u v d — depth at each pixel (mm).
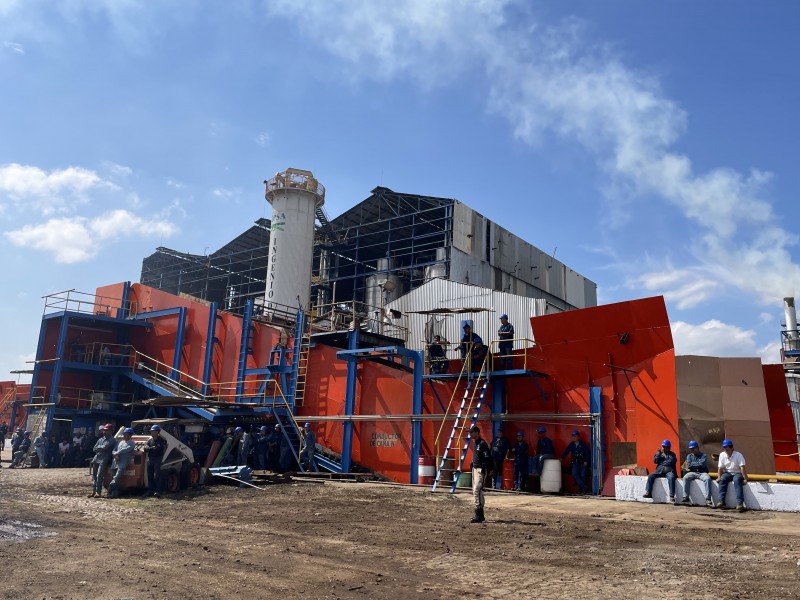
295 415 27234
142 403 26594
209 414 26953
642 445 19125
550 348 21391
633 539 10656
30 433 30812
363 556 9031
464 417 20812
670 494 16406
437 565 8438
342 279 49469
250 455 24344
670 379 18938
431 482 22234
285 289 42938
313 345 28047
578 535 11039
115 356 35625
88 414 33031
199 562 8531
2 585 7066
